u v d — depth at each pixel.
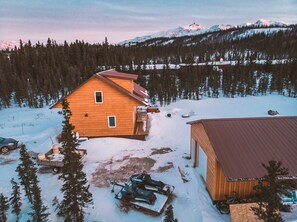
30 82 45.72
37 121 28.52
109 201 10.94
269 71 64.12
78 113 19.34
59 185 12.29
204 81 51.34
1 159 15.70
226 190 10.16
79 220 8.78
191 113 29.78
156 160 15.25
